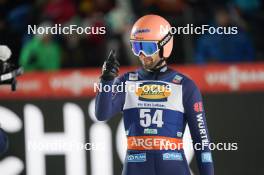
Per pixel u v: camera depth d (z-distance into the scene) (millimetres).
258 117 19266
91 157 19859
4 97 20172
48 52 22453
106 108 13500
